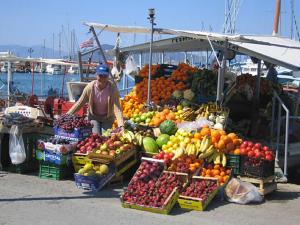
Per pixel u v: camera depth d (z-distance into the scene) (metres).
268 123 12.34
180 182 7.41
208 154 8.04
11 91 17.91
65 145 8.48
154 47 15.20
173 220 6.47
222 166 8.00
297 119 11.80
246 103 12.48
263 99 12.99
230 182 7.66
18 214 6.48
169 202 6.84
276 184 8.30
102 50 11.77
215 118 10.05
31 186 8.04
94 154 8.13
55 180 8.54
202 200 6.96
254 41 10.46
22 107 11.19
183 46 14.80
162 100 11.95
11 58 17.28
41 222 6.18
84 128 8.78
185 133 8.55
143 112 10.62
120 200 7.18
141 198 6.93
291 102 13.47
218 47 12.66
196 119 10.08
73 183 8.36
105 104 9.01
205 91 11.98
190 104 11.36
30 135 9.08
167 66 13.18
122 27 10.72
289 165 11.10
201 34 10.12
